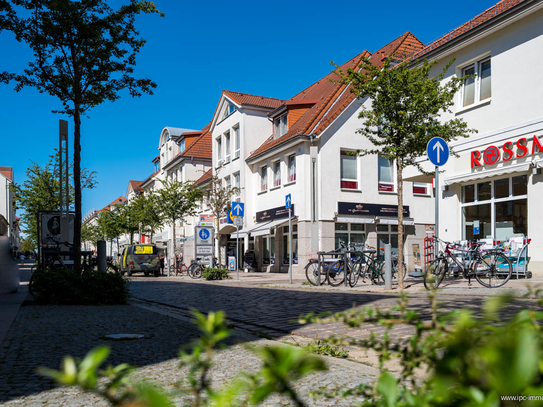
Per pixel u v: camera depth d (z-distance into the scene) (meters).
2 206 64.81
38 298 10.52
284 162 27.05
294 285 15.85
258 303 10.72
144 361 4.91
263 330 7.19
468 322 0.68
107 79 12.18
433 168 17.28
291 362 0.66
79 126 11.86
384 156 13.16
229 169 33.81
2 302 10.61
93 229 79.88
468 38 15.77
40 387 3.92
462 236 16.50
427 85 12.20
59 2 10.98
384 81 12.35
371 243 26.17
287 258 27.08
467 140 16.05
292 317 8.25
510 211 14.83
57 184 33.75
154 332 6.75
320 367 0.66
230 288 15.75
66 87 11.91
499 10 15.40
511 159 14.52
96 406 3.41
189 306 10.67
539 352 0.56
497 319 0.68
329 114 25.83
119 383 0.71
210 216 28.19
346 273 14.45
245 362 4.77
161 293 14.48
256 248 29.94
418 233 27.94
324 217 24.89
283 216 26.67
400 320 1.18
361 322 1.24
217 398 0.73
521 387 0.53
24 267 44.56
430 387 0.71
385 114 12.59
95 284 10.64
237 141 33.06
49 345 5.75
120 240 68.19
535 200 13.87
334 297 11.16
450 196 16.75
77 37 11.66
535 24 14.03
